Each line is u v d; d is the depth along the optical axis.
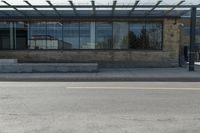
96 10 22.09
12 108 8.91
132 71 20.61
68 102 9.78
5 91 12.16
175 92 11.80
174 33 23.75
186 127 6.99
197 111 8.54
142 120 7.58
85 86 13.73
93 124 7.23
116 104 9.45
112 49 23.89
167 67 23.75
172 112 8.41
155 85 14.13
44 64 20.12
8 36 24.11
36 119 7.68
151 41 23.95
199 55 33.00
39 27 24.00
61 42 24.02
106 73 19.27
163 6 19.66
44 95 11.12
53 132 6.63
